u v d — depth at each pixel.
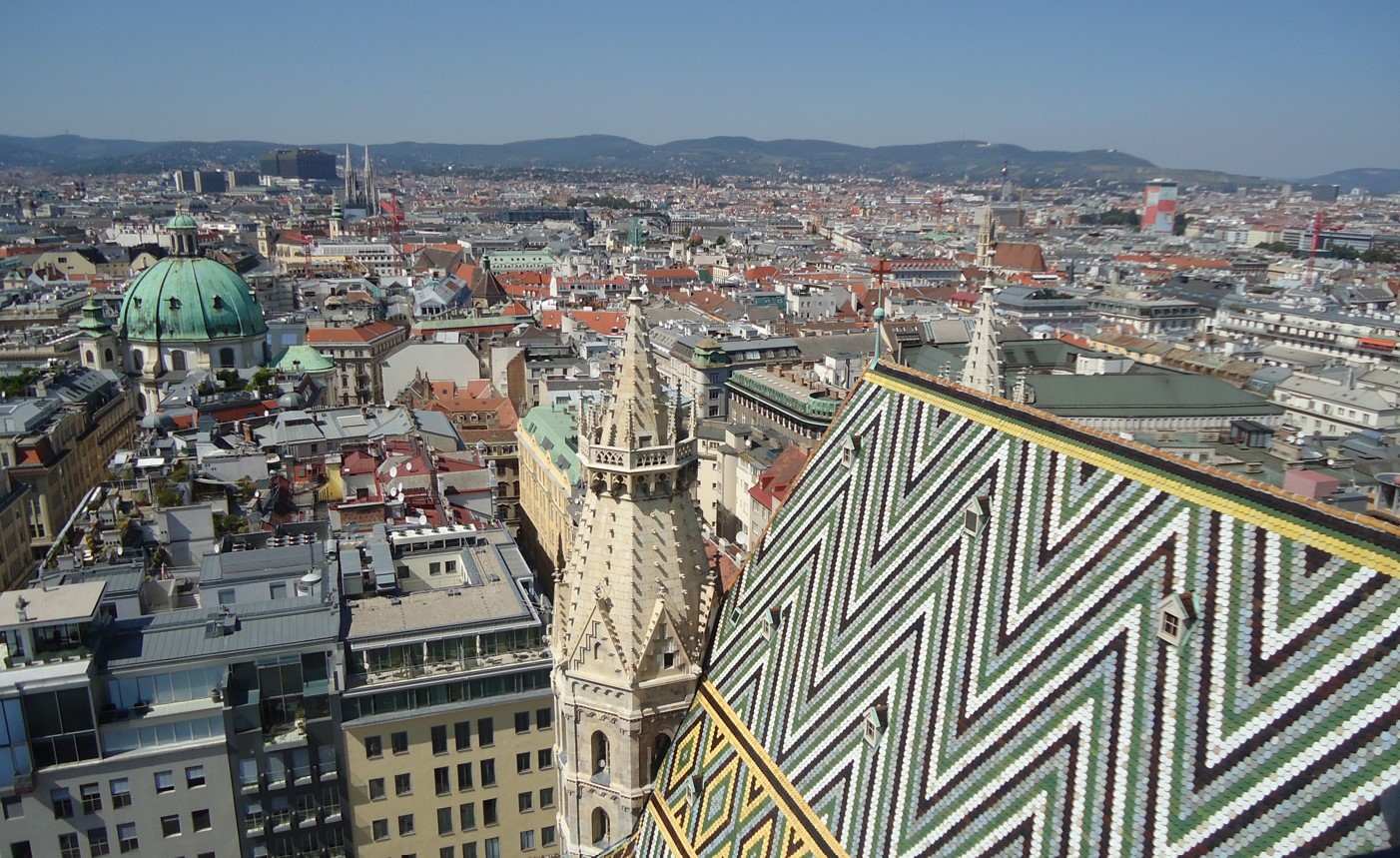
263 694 91.38
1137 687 35.34
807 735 50.09
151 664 87.62
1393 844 22.06
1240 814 30.80
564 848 68.62
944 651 44.12
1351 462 146.00
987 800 38.94
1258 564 33.47
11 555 173.62
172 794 88.88
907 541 49.59
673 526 60.75
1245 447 158.38
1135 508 38.53
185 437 168.75
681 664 61.19
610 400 59.94
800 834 47.28
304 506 143.75
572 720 62.97
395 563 117.31
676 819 57.44
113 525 123.06
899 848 41.72
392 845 96.56
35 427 195.12
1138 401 178.62
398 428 184.38
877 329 65.19
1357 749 28.81
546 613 104.06
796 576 57.22
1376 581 30.22
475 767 97.75
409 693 94.12
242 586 102.94
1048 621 39.88
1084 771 35.81
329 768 93.19
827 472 58.97
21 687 82.62
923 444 51.75
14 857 85.62
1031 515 42.91
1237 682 32.50
